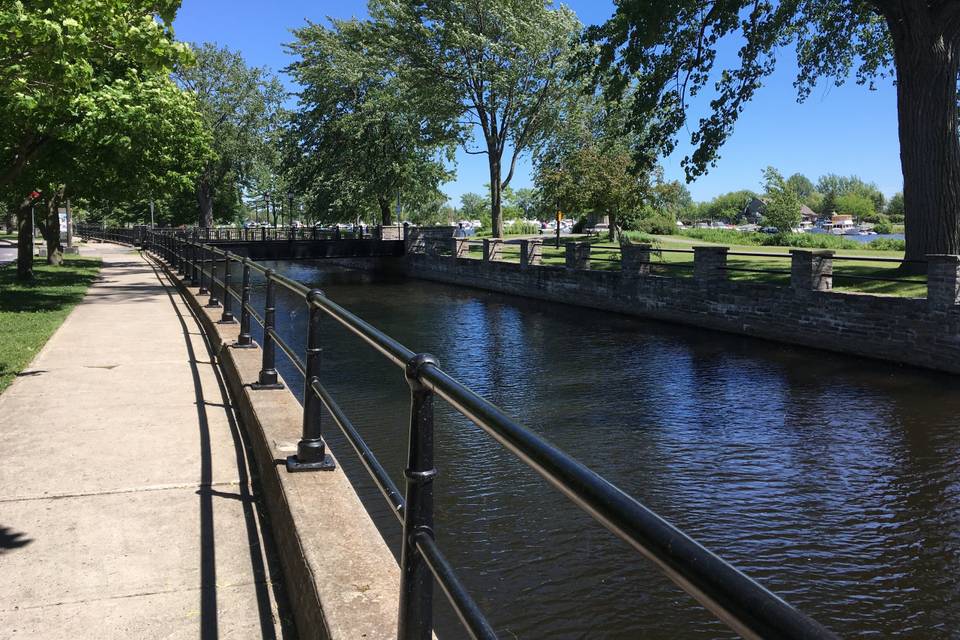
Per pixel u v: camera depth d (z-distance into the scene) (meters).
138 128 14.69
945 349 14.09
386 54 46.56
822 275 17.22
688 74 22.91
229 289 10.01
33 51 7.34
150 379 7.78
